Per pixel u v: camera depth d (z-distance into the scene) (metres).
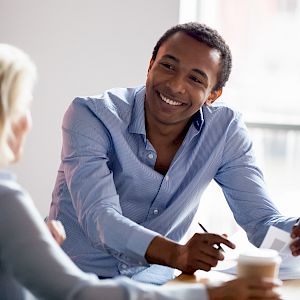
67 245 3.05
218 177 3.24
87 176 2.83
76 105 3.03
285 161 5.24
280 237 2.74
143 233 2.57
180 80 2.88
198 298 1.87
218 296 1.90
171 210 3.08
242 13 5.18
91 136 2.93
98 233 2.67
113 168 3.05
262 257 2.31
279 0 5.18
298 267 2.74
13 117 1.84
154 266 3.02
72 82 4.76
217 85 3.08
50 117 4.80
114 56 4.70
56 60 4.76
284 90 5.20
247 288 1.92
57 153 4.83
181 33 2.96
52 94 4.78
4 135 1.83
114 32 4.69
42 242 1.81
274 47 5.21
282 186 5.22
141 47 4.67
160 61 2.93
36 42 4.77
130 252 2.58
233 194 3.18
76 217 3.04
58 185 3.13
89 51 4.73
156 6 4.63
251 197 3.13
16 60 1.86
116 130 2.97
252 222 3.11
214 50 2.96
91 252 3.00
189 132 3.06
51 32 4.75
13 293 1.87
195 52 2.91
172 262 2.54
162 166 3.08
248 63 5.22
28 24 4.77
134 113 3.04
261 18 5.20
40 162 4.84
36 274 1.78
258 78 5.22
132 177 3.01
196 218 5.08
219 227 5.19
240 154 3.20
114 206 2.75
